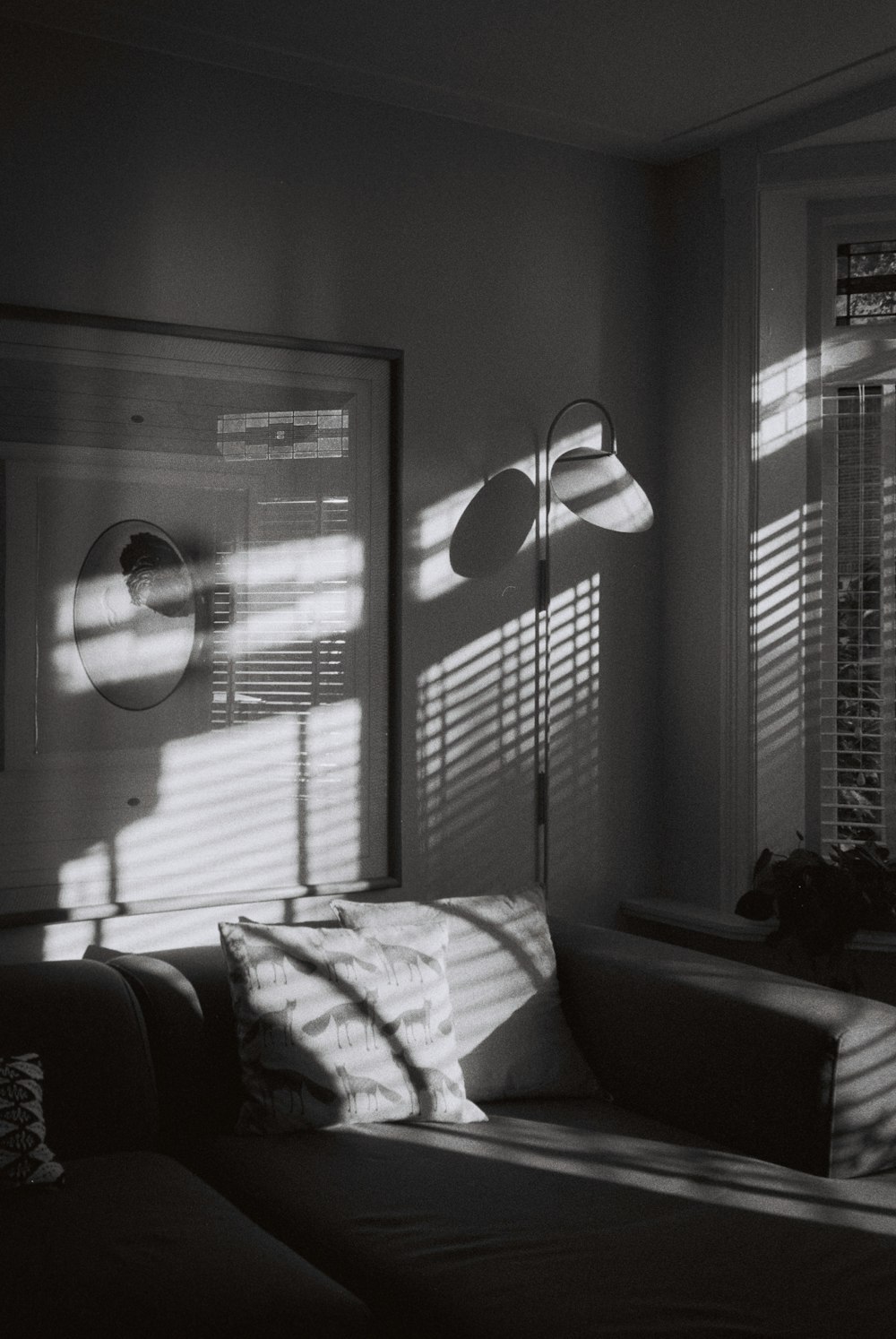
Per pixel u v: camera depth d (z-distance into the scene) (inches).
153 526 116.9
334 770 126.7
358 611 128.0
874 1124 94.2
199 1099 100.3
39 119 110.4
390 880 129.0
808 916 126.8
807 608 142.7
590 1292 72.5
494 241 136.7
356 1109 99.5
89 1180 87.4
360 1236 81.0
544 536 140.7
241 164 120.9
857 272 142.0
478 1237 80.3
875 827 138.8
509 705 138.4
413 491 131.5
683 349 147.7
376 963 104.8
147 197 116.0
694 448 146.3
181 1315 68.6
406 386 130.8
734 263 140.6
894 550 137.7
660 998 107.0
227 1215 81.7
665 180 149.7
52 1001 96.0
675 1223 82.0
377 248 129.0
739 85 125.8
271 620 123.2
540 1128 101.6
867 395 139.6
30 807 111.0
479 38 114.6
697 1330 68.1
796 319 142.0
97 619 114.1
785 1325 68.7
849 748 141.3
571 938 120.3
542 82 125.0
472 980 111.3
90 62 112.9
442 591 133.6
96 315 112.4
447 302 133.6
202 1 107.0
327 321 126.0
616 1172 91.4
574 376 142.9
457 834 134.6
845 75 123.2
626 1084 109.6
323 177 125.6
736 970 108.8
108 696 114.7
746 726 140.1
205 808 119.7
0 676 109.5
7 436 109.7
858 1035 94.1
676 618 148.4
